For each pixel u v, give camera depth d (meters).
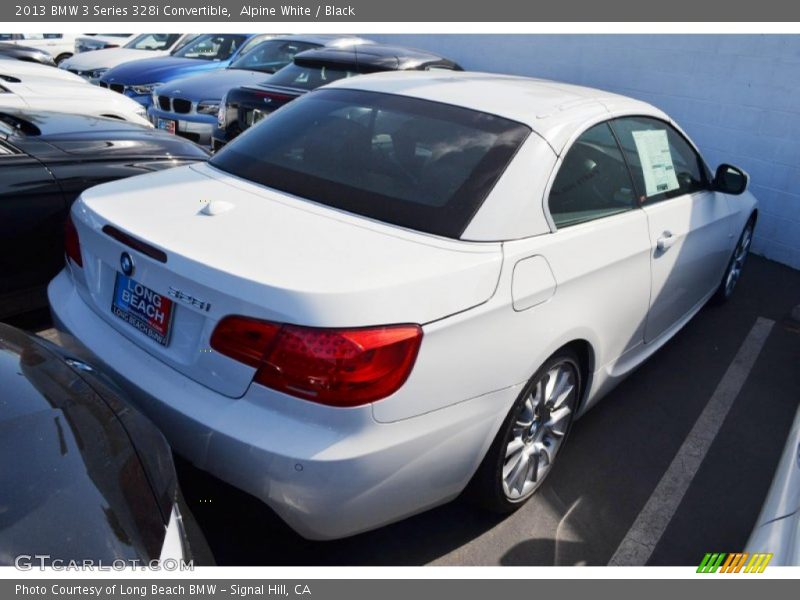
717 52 6.38
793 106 5.88
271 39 8.59
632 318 3.21
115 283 2.43
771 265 6.16
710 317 4.93
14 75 7.13
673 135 3.75
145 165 4.06
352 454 2.00
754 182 6.29
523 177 2.57
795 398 3.95
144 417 2.06
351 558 2.50
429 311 2.11
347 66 6.71
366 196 2.54
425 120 2.85
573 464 3.19
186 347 2.19
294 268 2.08
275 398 2.02
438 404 2.18
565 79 7.95
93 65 10.61
